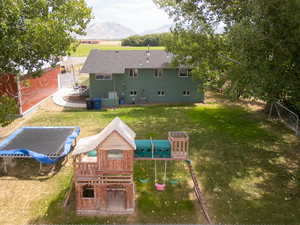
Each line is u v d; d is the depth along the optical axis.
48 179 13.55
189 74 31.22
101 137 10.56
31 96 26.12
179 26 22.00
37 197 12.02
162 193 12.56
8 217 10.62
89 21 18.45
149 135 19.64
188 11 21.20
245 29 13.51
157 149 11.80
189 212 11.18
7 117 15.78
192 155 16.53
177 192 12.66
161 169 14.93
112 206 11.41
